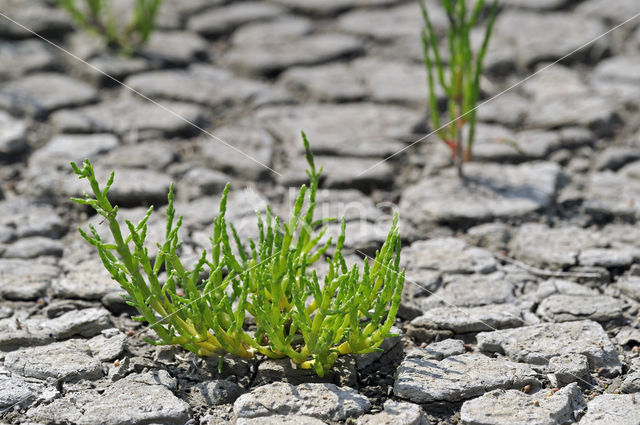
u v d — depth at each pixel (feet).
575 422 4.29
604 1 7.01
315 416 4.28
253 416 4.28
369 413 4.30
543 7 7.09
